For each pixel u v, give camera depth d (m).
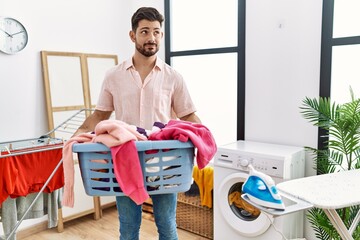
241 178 2.49
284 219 2.36
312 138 2.59
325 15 2.47
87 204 3.30
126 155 1.12
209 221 2.94
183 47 3.56
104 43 3.51
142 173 1.16
